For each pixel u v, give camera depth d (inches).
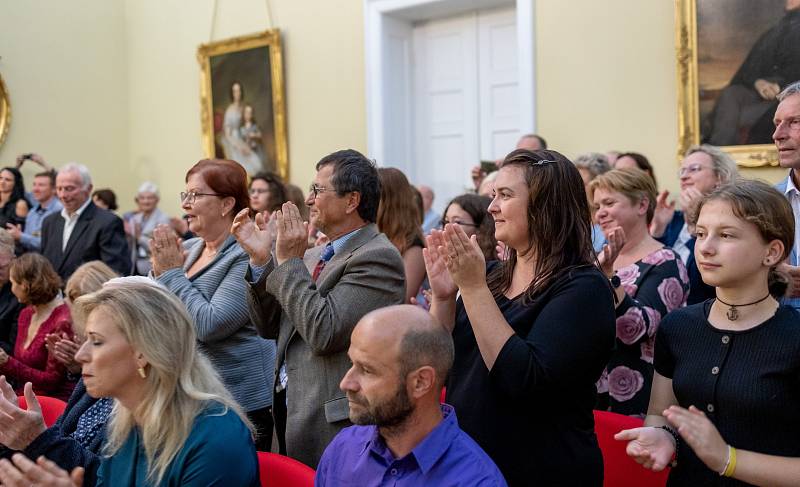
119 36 413.7
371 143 324.8
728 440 77.0
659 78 256.8
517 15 285.0
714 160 165.5
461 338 88.4
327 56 339.9
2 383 87.4
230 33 371.6
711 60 242.5
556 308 80.4
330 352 104.4
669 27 254.4
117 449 86.0
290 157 353.1
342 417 103.4
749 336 78.0
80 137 401.1
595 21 269.4
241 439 82.8
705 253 78.7
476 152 319.9
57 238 263.9
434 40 330.6
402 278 110.8
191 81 388.2
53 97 391.9
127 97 414.6
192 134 389.7
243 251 127.5
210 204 129.6
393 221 152.9
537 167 85.1
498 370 78.5
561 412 81.7
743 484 76.9
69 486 78.3
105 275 142.1
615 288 114.2
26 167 382.9
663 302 122.3
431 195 285.6
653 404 85.7
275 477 89.9
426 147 334.0
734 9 238.1
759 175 236.8
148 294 85.1
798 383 75.1
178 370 83.8
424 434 74.8
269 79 352.5
